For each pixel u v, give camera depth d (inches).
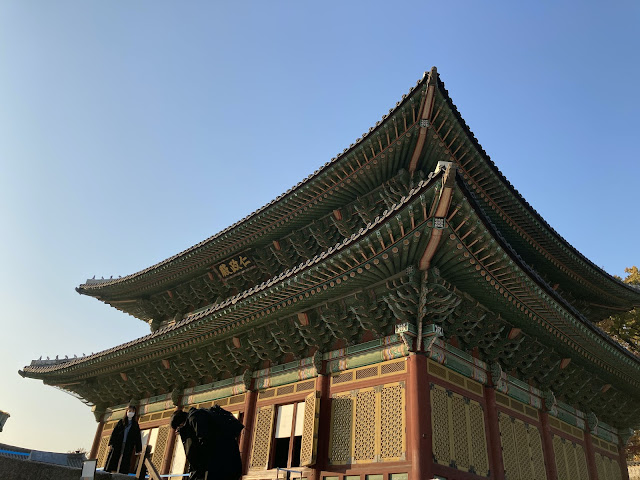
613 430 1136.8
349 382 740.7
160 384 1138.0
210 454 334.0
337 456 695.1
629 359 931.3
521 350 849.5
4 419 919.7
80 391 1355.8
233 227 1133.1
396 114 847.7
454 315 738.2
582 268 1153.4
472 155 910.4
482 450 709.9
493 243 629.6
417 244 638.5
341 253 674.8
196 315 935.7
